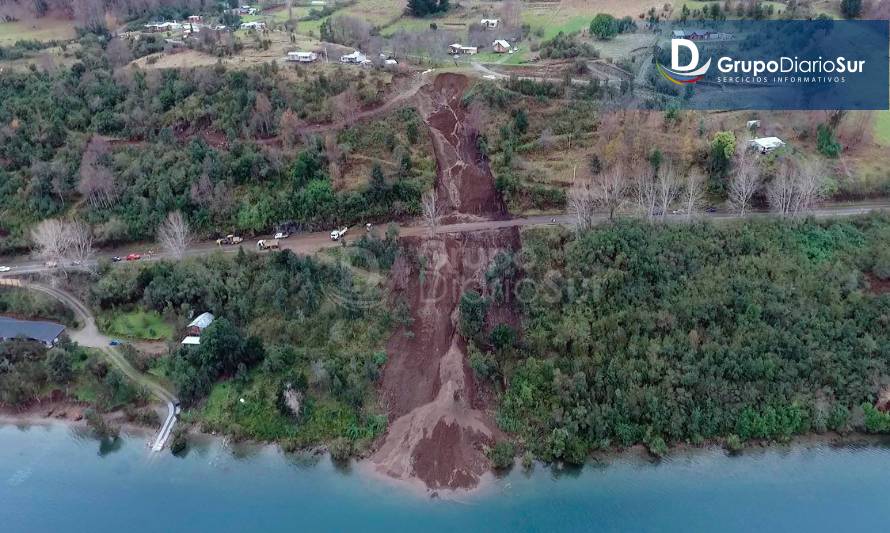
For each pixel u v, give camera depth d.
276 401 99.38
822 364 95.94
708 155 125.19
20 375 104.38
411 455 93.38
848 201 122.25
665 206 113.06
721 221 116.00
